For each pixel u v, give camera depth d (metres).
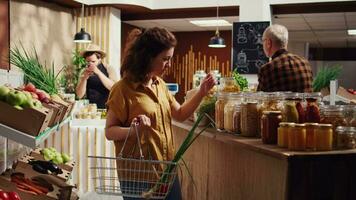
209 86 2.63
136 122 2.10
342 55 15.98
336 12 8.21
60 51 8.99
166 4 9.41
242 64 7.99
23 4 7.92
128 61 2.31
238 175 2.35
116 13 9.44
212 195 2.79
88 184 4.95
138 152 2.25
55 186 3.01
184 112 2.62
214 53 11.77
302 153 1.79
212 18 9.73
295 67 3.63
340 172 1.86
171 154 2.40
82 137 4.95
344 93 4.99
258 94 2.45
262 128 2.12
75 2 8.77
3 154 3.27
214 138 2.58
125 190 2.21
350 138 1.97
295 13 8.34
